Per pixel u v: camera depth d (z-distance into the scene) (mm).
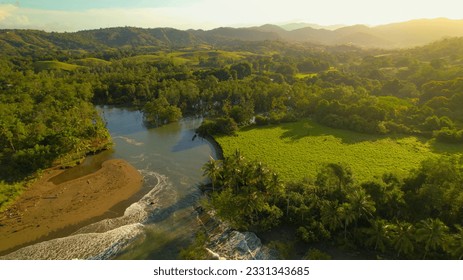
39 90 166875
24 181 90062
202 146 123812
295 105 168500
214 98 180625
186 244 65688
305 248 62688
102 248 64875
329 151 110500
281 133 131375
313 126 140125
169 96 172750
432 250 56344
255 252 62094
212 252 62000
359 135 126562
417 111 137125
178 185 91375
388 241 57406
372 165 97875
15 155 93500
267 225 68125
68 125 117812
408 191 64812
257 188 72375
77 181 92750
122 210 78688
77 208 79250
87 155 113688
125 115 172625
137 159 110875
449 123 123062
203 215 75312
